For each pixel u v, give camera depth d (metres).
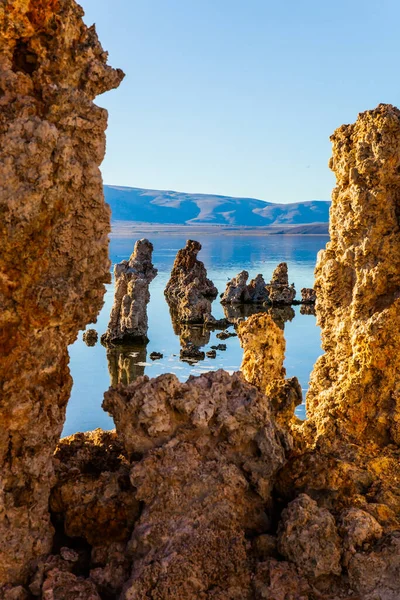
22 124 5.56
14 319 5.88
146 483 6.43
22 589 6.04
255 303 57.06
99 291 6.46
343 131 8.87
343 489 7.16
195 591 5.93
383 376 8.41
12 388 5.96
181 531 6.19
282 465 6.93
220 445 6.89
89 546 6.84
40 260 5.84
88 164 6.05
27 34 5.72
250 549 6.59
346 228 8.79
